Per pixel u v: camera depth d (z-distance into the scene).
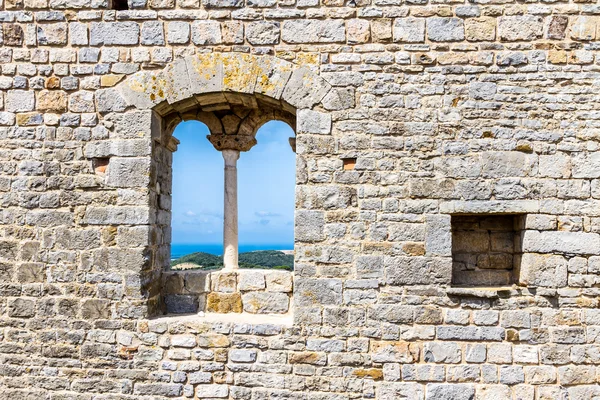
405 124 5.21
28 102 5.44
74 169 5.39
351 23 5.28
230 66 5.30
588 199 5.13
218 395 5.18
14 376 5.31
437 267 5.12
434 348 5.10
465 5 5.25
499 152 5.16
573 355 5.04
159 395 5.21
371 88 5.24
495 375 5.06
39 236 5.39
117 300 5.29
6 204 5.41
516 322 5.09
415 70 5.23
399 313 5.12
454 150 5.18
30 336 5.33
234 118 5.95
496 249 5.46
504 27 5.22
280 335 5.18
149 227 5.38
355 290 5.16
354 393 5.11
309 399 5.12
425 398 5.07
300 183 5.25
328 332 5.14
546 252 5.10
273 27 5.31
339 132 5.24
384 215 5.18
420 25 5.25
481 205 5.13
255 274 5.64
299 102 5.27
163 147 5.96
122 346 5.25
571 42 5.18
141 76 5.37
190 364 5.21
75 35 5.43
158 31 5.38
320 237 5.20
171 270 6.11
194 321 5.27
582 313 5.07
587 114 5.16
